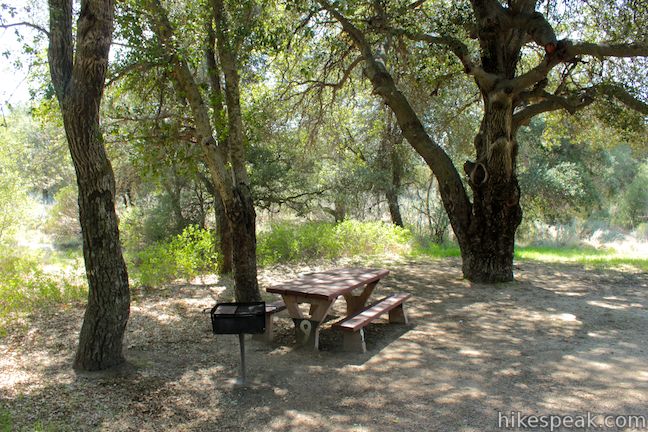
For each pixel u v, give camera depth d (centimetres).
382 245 1342
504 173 870
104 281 461
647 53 702
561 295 818
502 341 568
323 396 420
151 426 366
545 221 1997
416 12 903
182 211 1767
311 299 560
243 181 693
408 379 455
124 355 515
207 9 664
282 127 1251
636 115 939
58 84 434
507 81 808
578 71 1061
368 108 1510
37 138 2006
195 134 709
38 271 800
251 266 695
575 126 1234
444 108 1373
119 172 1500
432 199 1906
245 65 853
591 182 2022
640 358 499
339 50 988
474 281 932
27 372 464
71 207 1997
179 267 945
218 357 521
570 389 421
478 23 846
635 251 1541
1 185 1207
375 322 667
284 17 864
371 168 1745
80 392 419
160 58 612
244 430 361
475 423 364
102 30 416
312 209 1920
